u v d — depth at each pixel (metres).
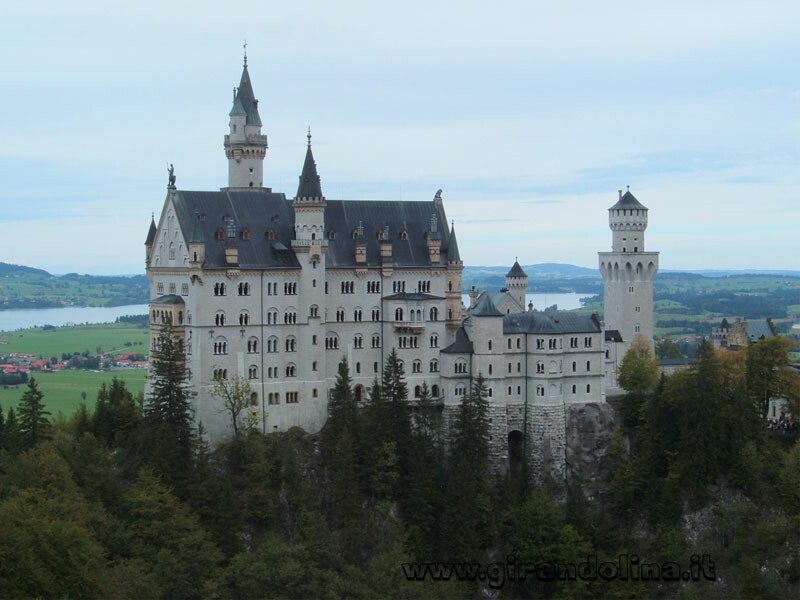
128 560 167.25
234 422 199.75
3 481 171.50
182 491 185.50
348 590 175.25
